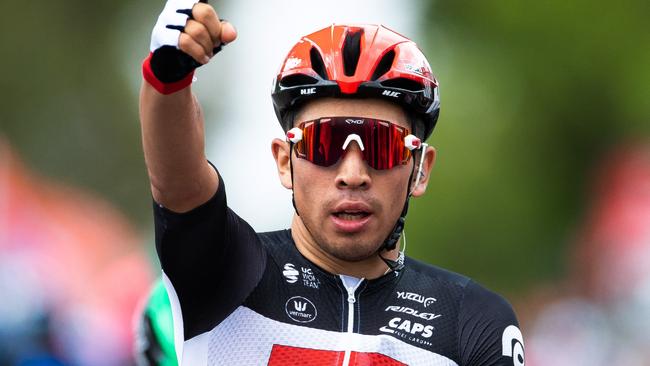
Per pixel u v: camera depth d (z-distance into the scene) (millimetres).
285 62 7004
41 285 17391
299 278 6914
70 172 43969
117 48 48000
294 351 6609
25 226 20969
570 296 32562
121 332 17109
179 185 6289
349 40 6949
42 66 45500
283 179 7141
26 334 16234
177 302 6586
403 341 6812
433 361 6816
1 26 45281
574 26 37000
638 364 27656
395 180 6816
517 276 33938
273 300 6762
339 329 6766
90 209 24312
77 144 44781
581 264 34031
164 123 6094
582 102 36938
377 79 6793
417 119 7031
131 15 48562
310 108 6832
